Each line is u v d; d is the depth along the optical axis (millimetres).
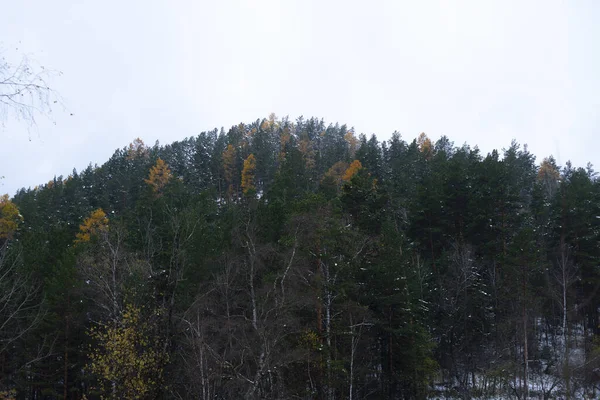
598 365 29125
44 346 28531
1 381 28375
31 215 55719
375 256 31031
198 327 23422
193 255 29000
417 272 34344
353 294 28828
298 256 26281
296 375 26000
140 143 114312
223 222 37312
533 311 35312
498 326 35844
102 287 25406
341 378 26719
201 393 23125
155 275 25703
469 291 36750
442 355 36594
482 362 34438
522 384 33844
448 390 34469
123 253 27609
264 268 27875
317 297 25844
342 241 28312
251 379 24469
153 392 22766
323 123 137750
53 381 29594
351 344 27922
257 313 25297
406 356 29000
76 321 29578
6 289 26047
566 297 36500
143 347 23922
